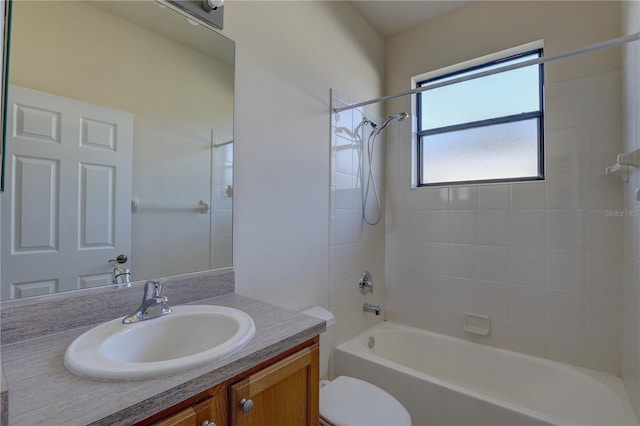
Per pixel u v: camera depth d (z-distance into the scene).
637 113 1.37
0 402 0.44
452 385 1.56
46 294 0.91
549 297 1.88
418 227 2.38
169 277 1.18
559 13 1.87
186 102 1.25
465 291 2.18
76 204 0.97
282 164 1.63
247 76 1.46
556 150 1.86
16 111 0.86
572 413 1.65
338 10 2.07
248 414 0.77
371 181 2.37
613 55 1.70
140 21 1.13
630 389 1.49
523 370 1.89
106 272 1.03
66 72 0.96
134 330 0.89
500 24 2.07
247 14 1.46
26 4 0.88
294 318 1.02
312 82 1.83
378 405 1.36
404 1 2.15
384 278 2.53
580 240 1.79
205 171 1.30
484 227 2.11
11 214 0.85
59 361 0.72
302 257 1.75
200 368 0.69
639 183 1.32
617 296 1.69
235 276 1.39
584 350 1.78
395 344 2.31
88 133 1.00
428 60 2.36
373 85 2.41
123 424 0.55
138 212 1.11
